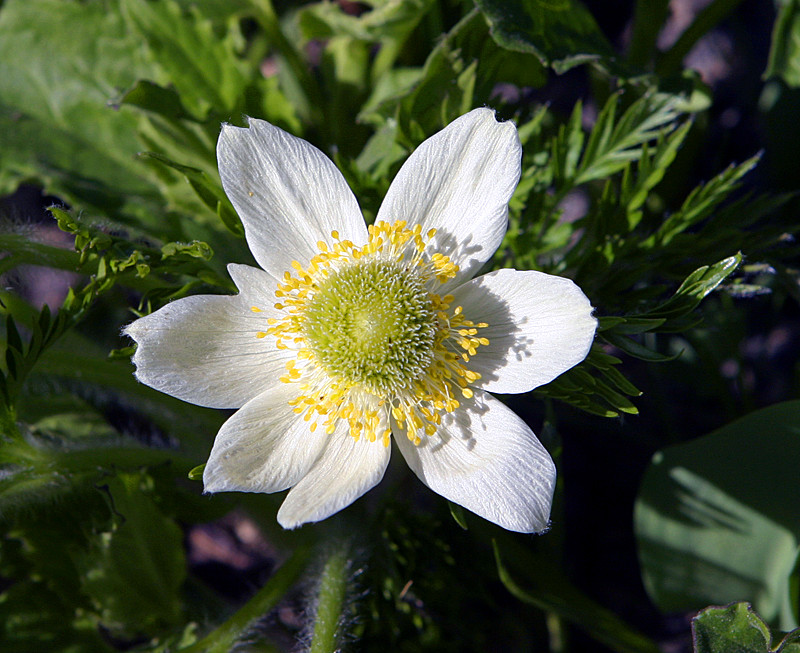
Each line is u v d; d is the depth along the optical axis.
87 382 0.14
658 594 0.15
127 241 0.13
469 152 0.12
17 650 0.15
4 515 0.14
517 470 0.11
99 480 0.13
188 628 0.15
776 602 0.15
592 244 0.14
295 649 0.15
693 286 0.12
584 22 0.15
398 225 0.12
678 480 0.15
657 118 0.14
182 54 0.15
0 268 0.13
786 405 0.14
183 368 0.12
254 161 0.12
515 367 0.12
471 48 0.14
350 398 0.12
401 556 0.15
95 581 0.15
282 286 0.12
